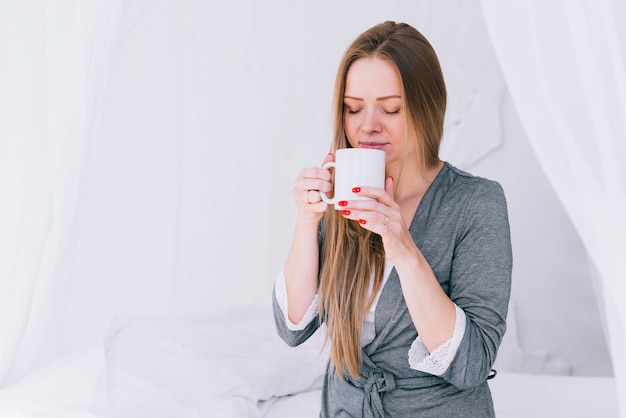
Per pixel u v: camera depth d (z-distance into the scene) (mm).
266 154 2238
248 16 2133
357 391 1224
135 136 1934
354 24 2422
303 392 1987
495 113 2689
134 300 2006
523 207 2748
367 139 1231
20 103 1389
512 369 2766
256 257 2336
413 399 1192
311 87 2383
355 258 1246
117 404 1565
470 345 1099
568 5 950
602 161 943
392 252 1085
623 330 949
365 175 1089
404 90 1188
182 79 2027
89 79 1305
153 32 1938
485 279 1153
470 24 2625
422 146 1221
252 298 2332
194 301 2160
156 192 1989
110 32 1303
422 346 1146
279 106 2268
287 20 2266
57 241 1389
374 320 1229
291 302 1319
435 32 2596
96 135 1390
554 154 992
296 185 1231
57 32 1303
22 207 1396
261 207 2326
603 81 943
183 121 2057
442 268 1208
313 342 2166
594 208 952
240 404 1713
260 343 2061
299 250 1303
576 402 1910
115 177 1901
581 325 2750
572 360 2760
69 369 1571
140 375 1710
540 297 2770
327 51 2389
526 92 1002
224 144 2139
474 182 1229
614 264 940
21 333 1465
